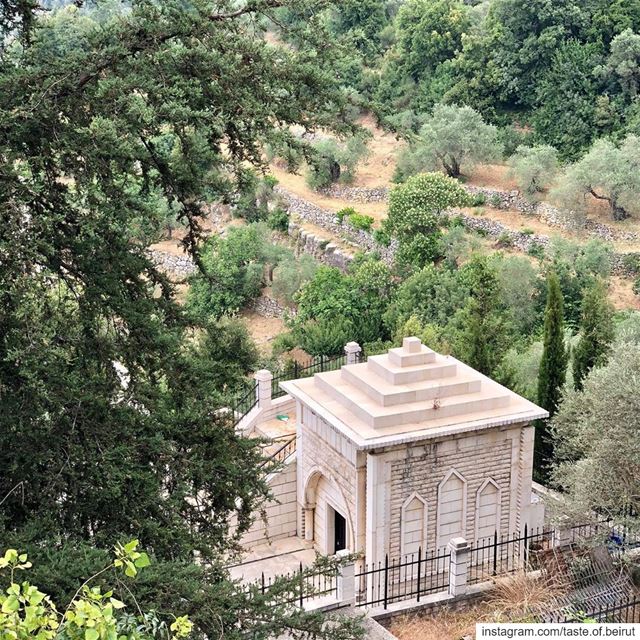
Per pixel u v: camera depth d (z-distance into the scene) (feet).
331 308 181.16
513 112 256.11
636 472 71.31
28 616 28.17
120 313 48.78
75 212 49.19
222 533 53.16
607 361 97.91
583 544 72.54
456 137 225.56
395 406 75.82
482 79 257.55
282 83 47.52
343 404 78.48
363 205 227.40
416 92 270.46
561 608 65.21
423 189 197.88
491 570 77.25
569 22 251.19
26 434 46.16
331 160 233.14
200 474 49.03
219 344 54.39
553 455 90.22
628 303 183.83
